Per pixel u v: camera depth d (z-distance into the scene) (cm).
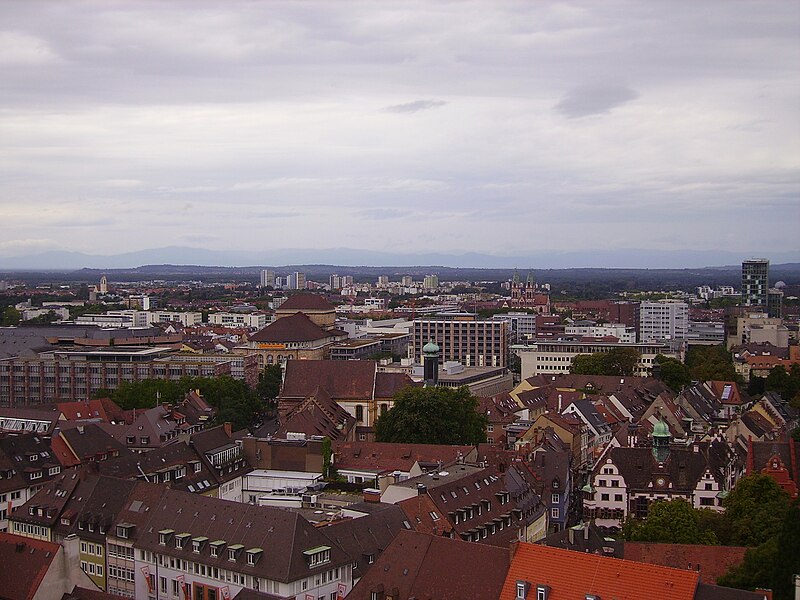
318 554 13675
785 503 16688
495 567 11988
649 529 16088
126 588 15412
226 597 13912
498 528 17062
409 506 15712
